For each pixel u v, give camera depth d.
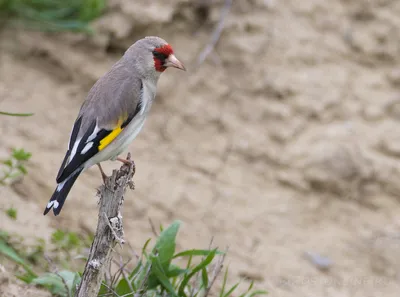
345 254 13.28
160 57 9.45
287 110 14.95
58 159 12.73
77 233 11.40
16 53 14.40
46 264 10.16
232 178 14.02
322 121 15.05
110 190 8.11
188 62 15.09
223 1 15.69
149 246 11.95
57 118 13.59
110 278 9.00
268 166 14.41
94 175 12.98
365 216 14.20
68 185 8.42
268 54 15.51
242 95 15.05
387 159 14.70
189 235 12.70
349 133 14.77
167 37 15.21
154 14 14.79
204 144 14.38
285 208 13.83
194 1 15.50
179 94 14.77
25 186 11.73
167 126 14.41
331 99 15.22
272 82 15.18
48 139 13.07
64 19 14.72
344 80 15.55
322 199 14.29
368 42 16.14
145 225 12.54
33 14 14.63
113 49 14.90
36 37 14.54
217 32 15.39
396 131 15.10
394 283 12.89
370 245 13.59
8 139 12.70
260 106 14.97
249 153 14.45
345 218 14.07
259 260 12.60
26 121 13.28
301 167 14.38
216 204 13.46
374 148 14.83
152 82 9.53
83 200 12.23
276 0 16.11
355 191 14.42
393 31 16.28
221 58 15.32
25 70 14.24
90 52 14.69
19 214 10.97
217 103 14.90
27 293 9.30
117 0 14.89
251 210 13.59
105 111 8.98
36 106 13.64
